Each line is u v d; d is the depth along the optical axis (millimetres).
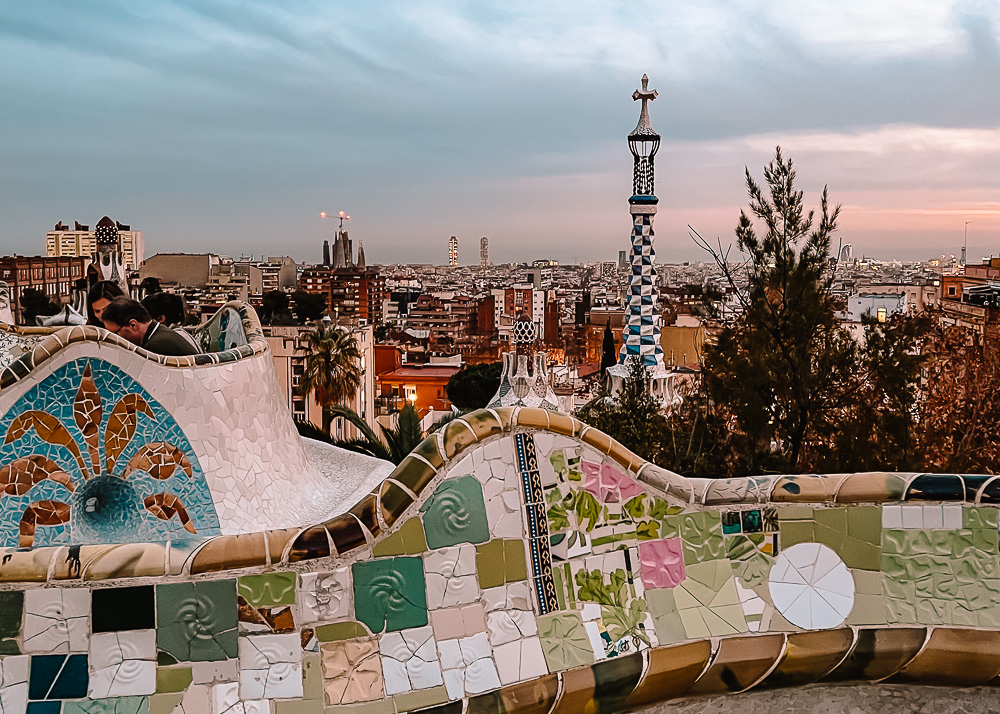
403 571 2375
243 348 7711
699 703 2551
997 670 2488
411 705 2273
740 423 12180
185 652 2262
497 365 36656
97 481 5922
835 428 11938
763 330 11984
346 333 39156
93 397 5949
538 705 2328
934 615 2545
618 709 2432
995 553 2619
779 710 2578
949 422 12547
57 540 5711
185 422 6449
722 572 2600
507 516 2480
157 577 2270
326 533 2340
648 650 2428
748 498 2646
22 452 5738
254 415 7594
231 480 6707
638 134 19781
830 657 2490
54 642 2234
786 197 11875
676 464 11953
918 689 2590
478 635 2383
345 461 10758
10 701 2195
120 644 2250
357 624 2328
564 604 2473
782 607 2549
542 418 2541
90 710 2209
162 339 6945
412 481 2400
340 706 2252
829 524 2648
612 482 2596
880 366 11734
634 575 2553
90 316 7355
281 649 2289
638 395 12914
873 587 2590
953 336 12969
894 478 2668
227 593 2289
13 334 9227
